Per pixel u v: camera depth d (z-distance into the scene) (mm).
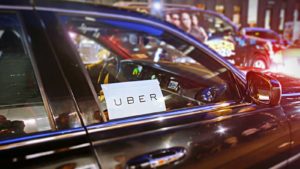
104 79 1597
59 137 1052
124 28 2367
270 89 1535
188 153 1193
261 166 1481
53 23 1412
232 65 1869
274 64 5547
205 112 1379
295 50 5355
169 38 2406
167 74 2045
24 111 1171
